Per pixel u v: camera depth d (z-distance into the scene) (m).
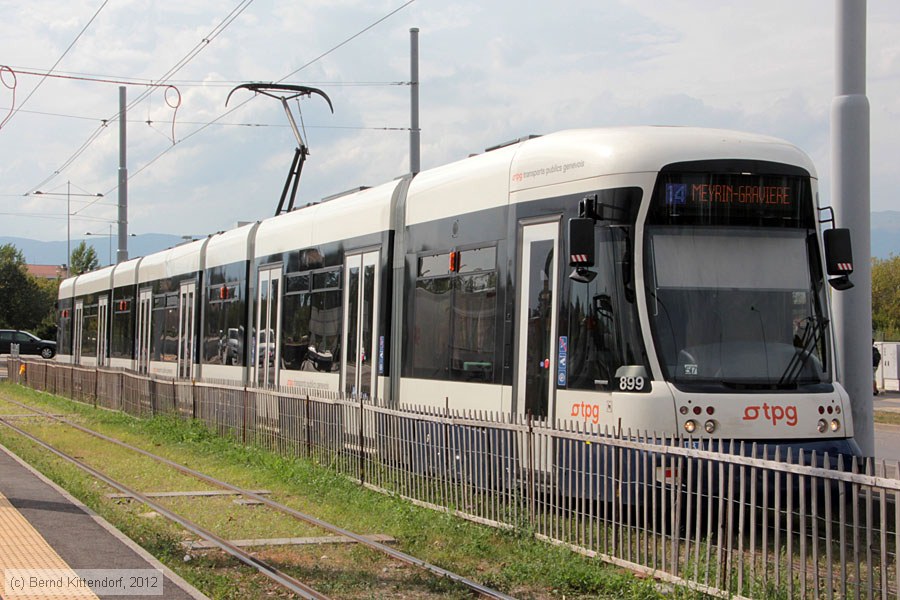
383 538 10.67
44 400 32.31
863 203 12.58
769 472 7.57
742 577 7.63
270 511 12.48
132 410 26.16
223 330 23.25
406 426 12.74
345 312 16.77
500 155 13.02
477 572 9.20
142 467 16.56
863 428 12.49
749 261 10.98
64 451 18.77
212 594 8.24
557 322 11.56
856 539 6.89
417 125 23.97
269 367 20.14
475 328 13.09
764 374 10.70
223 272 23.56
